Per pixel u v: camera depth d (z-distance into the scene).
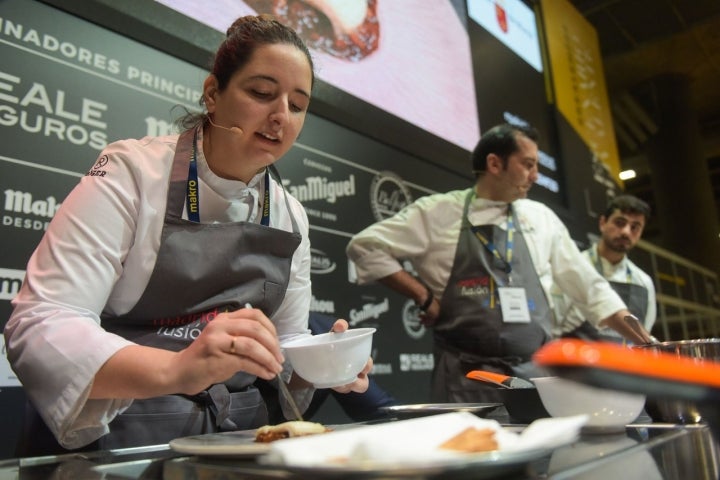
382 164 2.74
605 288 2.05
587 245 4.24
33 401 0.72
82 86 1.70
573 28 5.21
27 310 0.76
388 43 2.96
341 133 2.57
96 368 0.69
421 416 0.83
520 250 1.95
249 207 1.10
